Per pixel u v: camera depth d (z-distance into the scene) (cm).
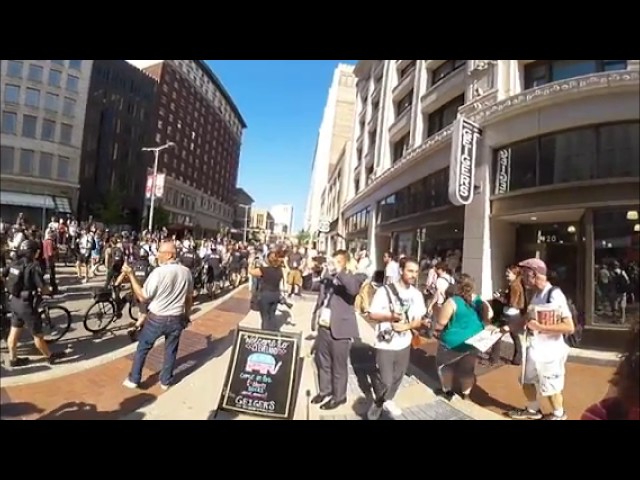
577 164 955
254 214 13462
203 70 5591
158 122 4453
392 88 2227
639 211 848
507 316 639
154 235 1797
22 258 488
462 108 1312
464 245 1209
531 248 1132
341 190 4022
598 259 888
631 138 888
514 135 1091
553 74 1098
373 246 2308
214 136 6250
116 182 1967
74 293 1030
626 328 803
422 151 1534
